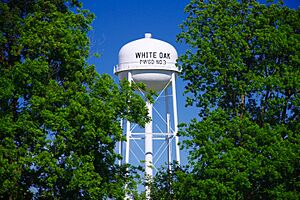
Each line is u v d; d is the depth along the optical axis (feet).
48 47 113.19
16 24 116.26
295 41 127.85
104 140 110.42
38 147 107.96
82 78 117.39
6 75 112.06
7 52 120.16
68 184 112.68
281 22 134.51
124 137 114.83
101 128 111.34
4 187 106.73
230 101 133.69
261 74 129.70
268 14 134.51
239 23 133.08
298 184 119.55
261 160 116.98
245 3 135.54
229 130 123.34
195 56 130.93
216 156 117.08
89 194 110.83
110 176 118.83
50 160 105.91
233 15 136.15
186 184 121.49
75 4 125.80
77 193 115.14
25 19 115.34
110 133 113.91
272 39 126.52
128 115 118.32
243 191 121.39
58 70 119.55
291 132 121.49
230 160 115.24
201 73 130.31
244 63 131.85
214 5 134.62
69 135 107.76
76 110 108.06
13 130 108.68
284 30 130.21
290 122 126.31
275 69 129.59
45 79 115.65
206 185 115.75
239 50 128.16
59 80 121.08
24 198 115.24
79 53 116.26
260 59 132.57
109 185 115.34
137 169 123.85
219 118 124.16
